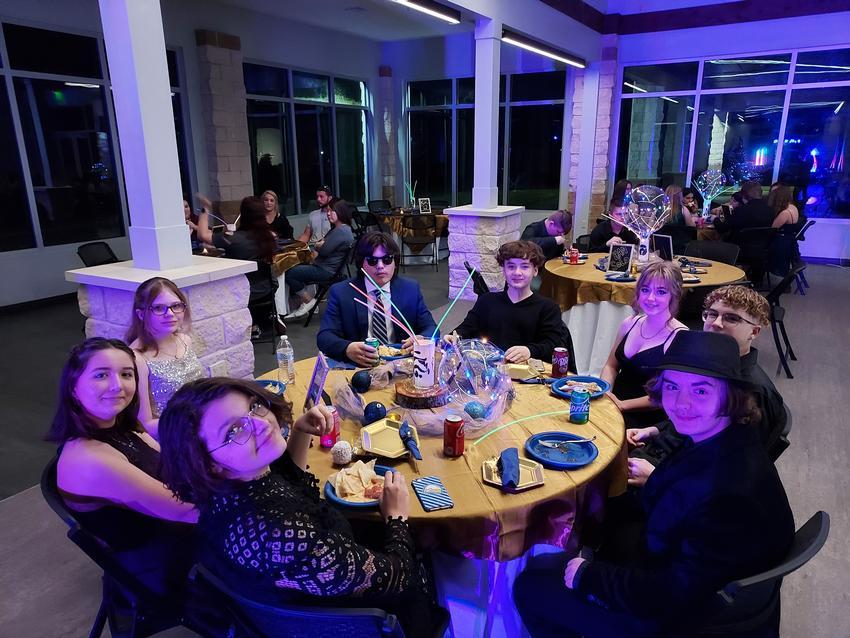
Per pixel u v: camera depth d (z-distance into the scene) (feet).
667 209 14.08
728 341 3.84
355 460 5.04
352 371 7.16
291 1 22.04
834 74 22.94
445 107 31.07
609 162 28.45
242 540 3.25
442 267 25.29
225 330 9.93
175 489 3.42
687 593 3.59
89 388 4.45
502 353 7.40
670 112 26.71
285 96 26.86
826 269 23.38
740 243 18.71
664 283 7.43
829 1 22.13
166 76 8.90
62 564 6.79
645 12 25.71
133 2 8.29
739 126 25.50
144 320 6.69
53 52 18.39
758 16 23.58
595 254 15.70
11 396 11.43
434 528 4.25
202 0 21.85
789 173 24.97
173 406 3.33
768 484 3.60
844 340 14.78
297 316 17.51
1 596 6.28
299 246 17.76
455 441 5.01
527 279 8.46
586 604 4.29
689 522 3.63
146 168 8.84
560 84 28.32
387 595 3.61
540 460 4.92
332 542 3.33
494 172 18.57
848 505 7.79
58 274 19.20
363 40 30.12
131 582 4.34
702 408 3.76
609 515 5.74
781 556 3.61
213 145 23.03
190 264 9.73
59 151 18.93
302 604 3.35
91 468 4.34
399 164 32.94
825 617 5.95
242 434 3.26
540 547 5.08
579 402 5.66
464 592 4.79
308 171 29.17
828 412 10.65
